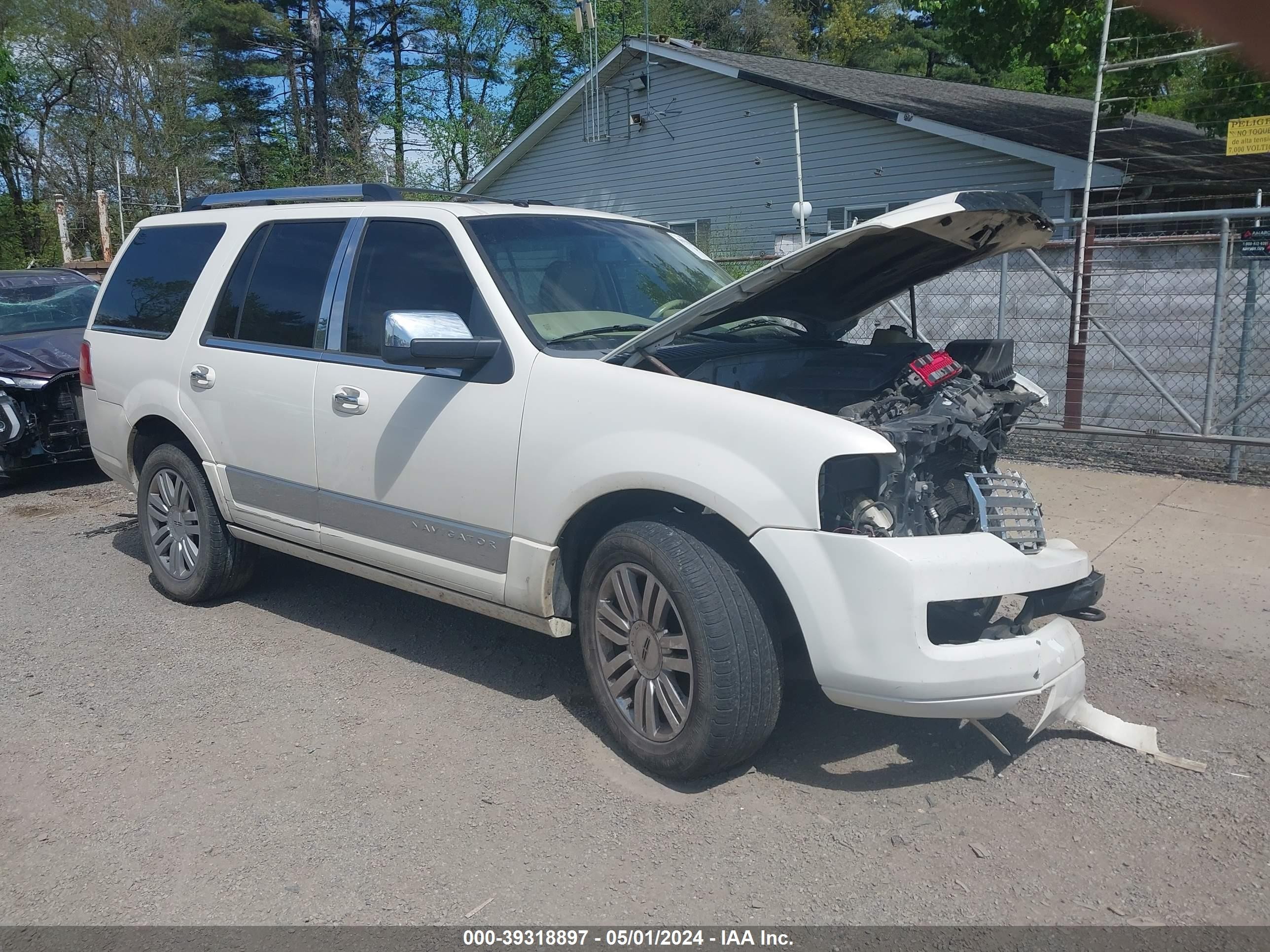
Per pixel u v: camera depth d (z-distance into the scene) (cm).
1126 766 365
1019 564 334
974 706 322
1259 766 363
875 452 318
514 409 387
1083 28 1336
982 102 1783
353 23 3916
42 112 3650
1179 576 564
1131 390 817
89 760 385
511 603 395
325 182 3456
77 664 478
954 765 369
